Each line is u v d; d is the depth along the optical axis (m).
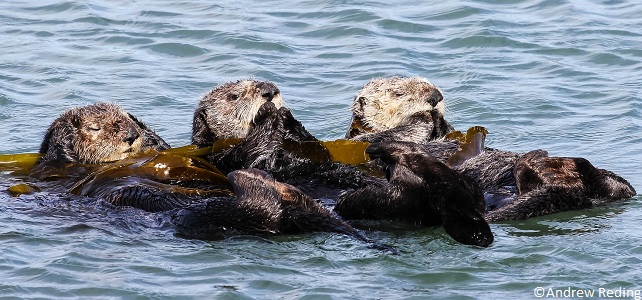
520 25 32.72
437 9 34.22
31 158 20.70
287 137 19.11
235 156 19.20
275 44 30.97
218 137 21.00
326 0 35.25
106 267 14.72
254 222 15.95
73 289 14.05
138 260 15.01
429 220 16.16
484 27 32.06
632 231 16.08
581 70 28.81
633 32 31.86
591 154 22.42
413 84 22.36
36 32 32.41
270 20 33.44
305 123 25.25
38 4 35.47
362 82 27.98
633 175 20.55
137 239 15.94
